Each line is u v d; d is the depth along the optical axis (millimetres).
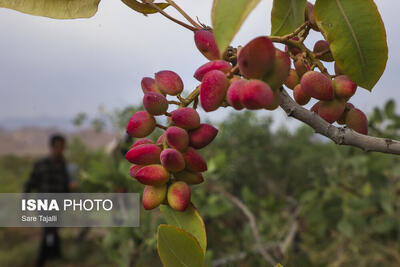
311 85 623
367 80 632
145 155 639
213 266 2906
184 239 607
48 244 5641
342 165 3199
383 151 615
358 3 611
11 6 771
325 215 2842
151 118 645
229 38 438
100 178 2740
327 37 627
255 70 528
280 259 2789
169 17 709
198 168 637
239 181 4680
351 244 3453
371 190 2990
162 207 689
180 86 646
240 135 4961
